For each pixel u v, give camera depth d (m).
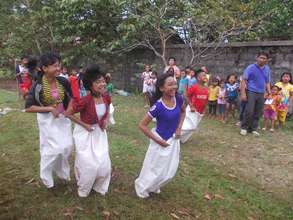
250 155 7.05
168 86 4.48
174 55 14.16
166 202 4.86
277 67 11.25
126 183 5.34
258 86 8.43
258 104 8.57
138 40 14.21
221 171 6.12
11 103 11.73
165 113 4.49
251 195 5.25
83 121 4.59
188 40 13.08
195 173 5.89
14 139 7.39
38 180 5.40
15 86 17.98
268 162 6.70
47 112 4.63
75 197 4.83
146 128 4.53
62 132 4.72
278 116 9.41
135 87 15.92
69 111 4.52
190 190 5.24
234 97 10.29
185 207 4.79
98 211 4.56
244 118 8.54
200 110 7.33
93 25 14.23
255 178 5.95
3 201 4.84
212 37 12.95
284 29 13.51
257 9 12.59
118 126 8.80
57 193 4.96
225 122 9.91
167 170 4.68
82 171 4.57
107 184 4.87
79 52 15.23
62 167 4.94
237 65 12.27
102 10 14.02
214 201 4.99
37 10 16.83
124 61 16.19
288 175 6.12
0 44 18.53
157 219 4.46
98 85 4.54
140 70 15.62
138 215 4.51
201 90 7.25
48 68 4.62
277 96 9.26
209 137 8.24
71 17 14.63
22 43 17.38
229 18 11.81
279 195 5.37
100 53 15.26
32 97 4.63
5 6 17.69
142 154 6.55
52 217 4.42
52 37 16.27
